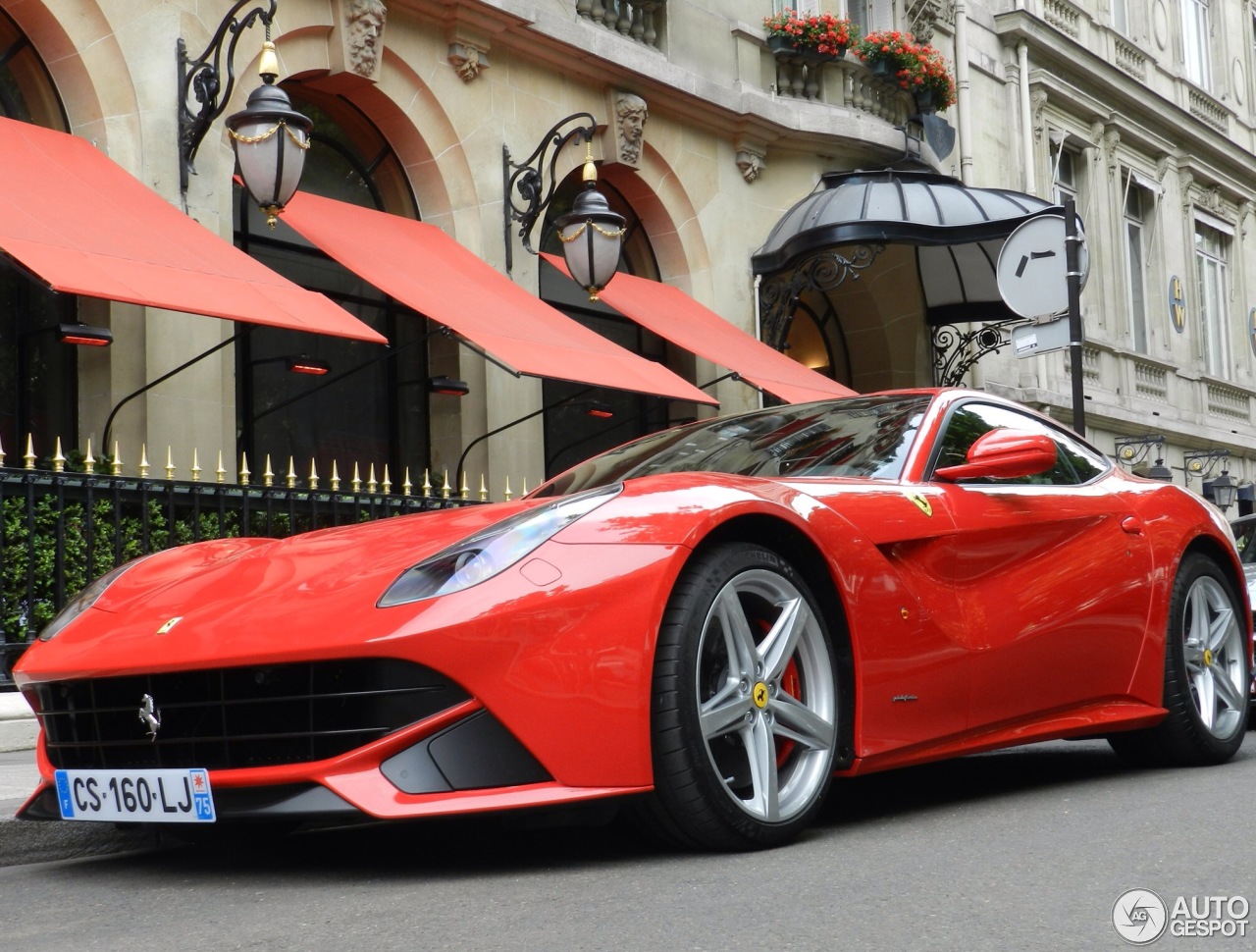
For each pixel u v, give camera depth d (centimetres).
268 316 645
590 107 1084
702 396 874
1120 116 1836
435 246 912
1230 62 2211
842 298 1379
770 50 1252
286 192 724
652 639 285
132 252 639
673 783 288
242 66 842
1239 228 2183
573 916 241
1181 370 1942
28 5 755
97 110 766
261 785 280
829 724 320
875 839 313
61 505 577
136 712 297
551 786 276
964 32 1527
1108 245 1798
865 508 344
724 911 241
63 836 355
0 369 755
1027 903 240
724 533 311
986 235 1114
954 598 361
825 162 1282
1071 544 409
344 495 696
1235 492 2012
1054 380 1614
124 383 757
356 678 276
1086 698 409
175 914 263
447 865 303
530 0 1005
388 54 938
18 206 627
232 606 299
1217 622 470
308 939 232
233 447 812
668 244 1163
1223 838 302
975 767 469
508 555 287
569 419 1102
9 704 525
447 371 988
